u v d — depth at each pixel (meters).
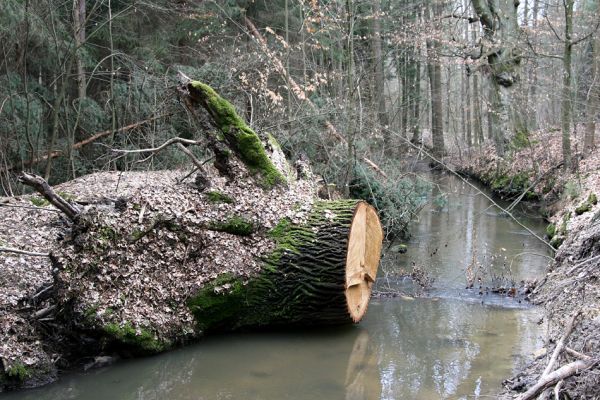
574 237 8.47
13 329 5.28
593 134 15.42
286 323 6.53
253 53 12.94
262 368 5.55
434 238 11.55
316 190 7.74
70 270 5.50
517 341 6.14
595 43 14.43
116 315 5.59
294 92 11.89
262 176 6.91
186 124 13.20
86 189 9.10
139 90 12.96
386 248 10.57
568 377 4.04
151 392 5.00
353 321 6.66
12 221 7.55
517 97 18.56
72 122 12.94
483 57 17.94
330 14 11.66
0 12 10.22
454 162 24.23
